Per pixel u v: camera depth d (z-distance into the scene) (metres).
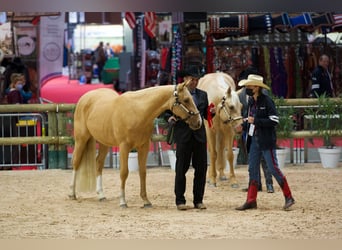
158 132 16.27
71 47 31.62
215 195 12.10
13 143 15.43
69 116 15.73
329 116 15.64
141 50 22.39
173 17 19.11
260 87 10.43
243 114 12.50
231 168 12.97
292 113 15.57
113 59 31.41
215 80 12.76
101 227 9.30
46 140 15.51
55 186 13.31
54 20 22.22
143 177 10.88
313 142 17.84
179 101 10.18
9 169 16.17
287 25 17.97
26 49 22.48
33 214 10.39
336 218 9.86
